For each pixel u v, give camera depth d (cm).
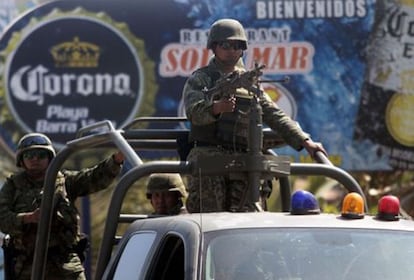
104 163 1633
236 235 1038
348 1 3344
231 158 1245
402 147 3338
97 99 3347
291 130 1396
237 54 1372
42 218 1457
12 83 3338
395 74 3344
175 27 3350
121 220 1488
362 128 3347
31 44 3347
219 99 1298
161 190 1672
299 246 1036
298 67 3350
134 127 3331
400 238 1059
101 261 1248
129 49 3344
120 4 3359
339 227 1066
